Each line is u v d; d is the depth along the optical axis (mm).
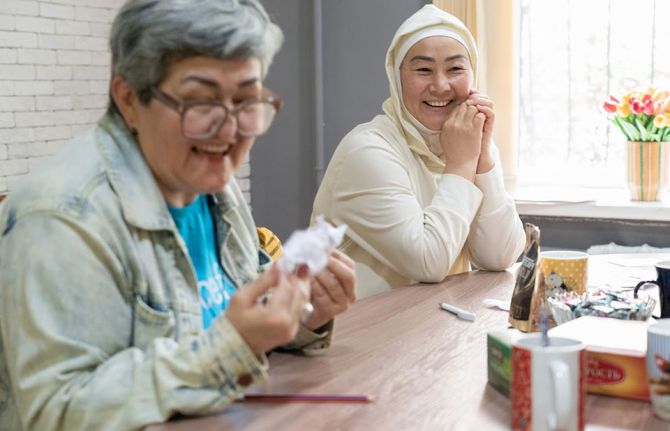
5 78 3186
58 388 1126
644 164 3381
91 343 1162
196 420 1145
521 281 1609
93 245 1169
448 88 2275
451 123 2221
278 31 1273
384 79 3869
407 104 2324
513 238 2236
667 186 3430
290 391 1260
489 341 1281
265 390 1264
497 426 1126
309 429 1115
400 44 2334
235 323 1136
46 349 1127
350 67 3918
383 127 2334
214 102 1176
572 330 1333
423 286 2037
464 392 1258
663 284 1580
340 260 1437
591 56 3568
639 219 3340
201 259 1410
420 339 1546
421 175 2316
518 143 3738
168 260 1279
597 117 3600
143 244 1240
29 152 3295
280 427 1123
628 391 1225
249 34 1162
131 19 1171
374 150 2221
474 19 3564
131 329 1229
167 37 1139
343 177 2242
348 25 3893
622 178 3602
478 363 1400
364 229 2189
